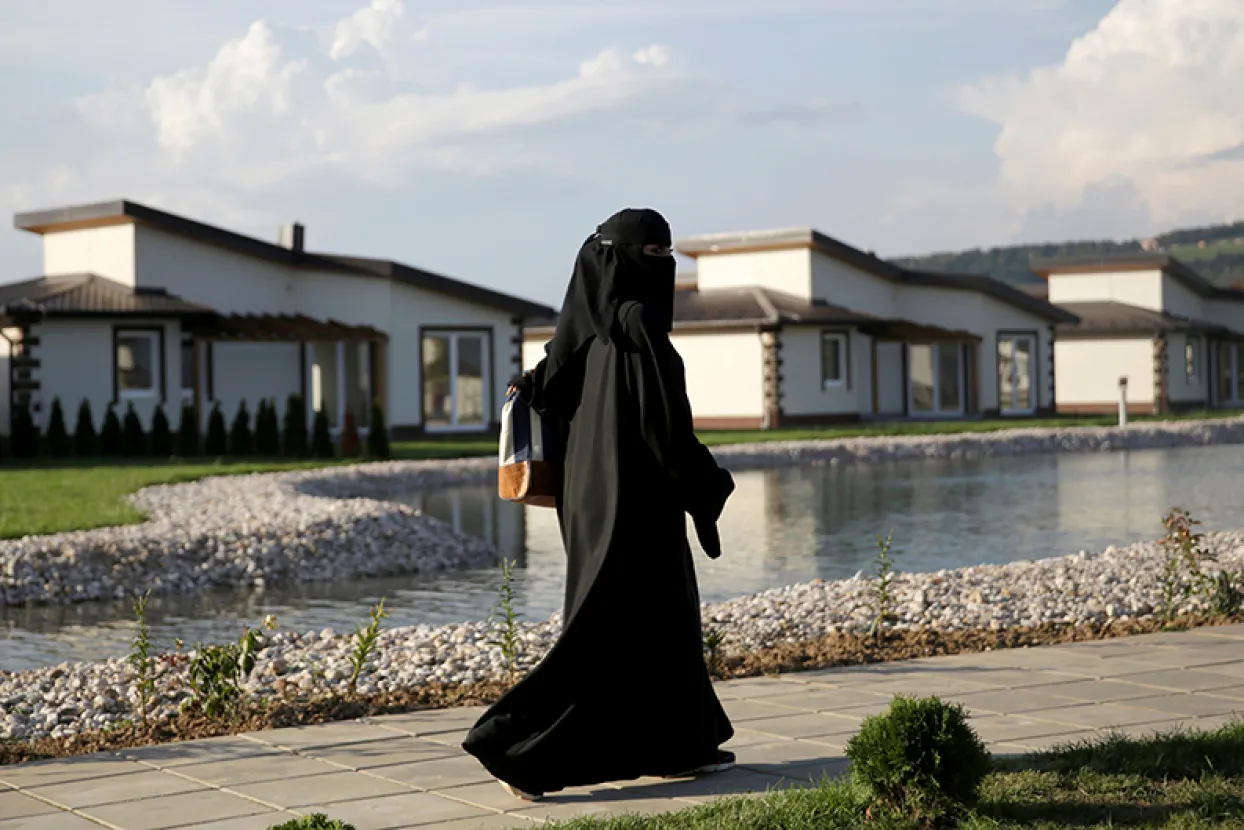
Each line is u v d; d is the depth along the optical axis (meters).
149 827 7.21
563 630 7.60
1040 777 7.48
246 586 19.67
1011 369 62.19
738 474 36.72
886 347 59.25
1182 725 8.88
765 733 8.95
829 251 55.66
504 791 7.80
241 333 41.16
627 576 7.55
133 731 9.72
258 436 39.00
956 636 12.52
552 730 7.50
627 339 7.53
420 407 46.19
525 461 7.98
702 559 20.95
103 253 41.88
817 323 52.91
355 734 9.23
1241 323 77.00
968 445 43.81
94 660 14.31
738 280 57.28
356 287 45.34
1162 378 67.00
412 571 20.98
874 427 51.59
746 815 6.87
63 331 38.78
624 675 7.57
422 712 9.94
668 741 7.65
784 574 19.41
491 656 12.26
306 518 22.30
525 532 24.94
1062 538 23.02
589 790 7.79
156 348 40.56
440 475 33.50
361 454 37.94
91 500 25.59
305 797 7.73
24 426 37.31
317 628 15.96
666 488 7.61
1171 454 43.28
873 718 7.05
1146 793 7.24
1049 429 48.25
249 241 43.75
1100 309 70.56
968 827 6.65
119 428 38.38
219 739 9.14
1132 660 11.10
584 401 7.76
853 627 13.38
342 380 46.28
